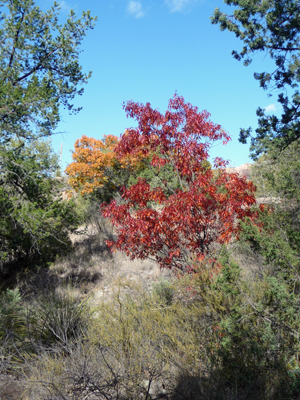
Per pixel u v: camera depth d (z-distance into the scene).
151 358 3.57
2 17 9.74
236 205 5.54
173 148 6.43
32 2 9.72
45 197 9.63
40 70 10.25
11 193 9.09
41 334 4.48
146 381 3.42
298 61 10.26
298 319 3.22
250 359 3.08
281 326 3.29
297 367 2.85
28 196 9.19
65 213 10.06
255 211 5.57
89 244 12.42
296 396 2.65
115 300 5.23
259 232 4.57
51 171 9.46
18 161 8.45
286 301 3.30
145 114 6.32
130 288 5.86
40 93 8.39
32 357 4.08
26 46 9.75
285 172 5.80
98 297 6.84
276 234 4.10
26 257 10.72
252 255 5.49
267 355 3.10
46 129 8.73
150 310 4.42
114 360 3.65
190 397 3.02
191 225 5.89
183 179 6.54
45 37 9.84
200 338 3.75
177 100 6.40
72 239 14.12
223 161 5.99
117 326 4.22
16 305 5.39
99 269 9.37
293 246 4.18
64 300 5.43
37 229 8.41
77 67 10.16
